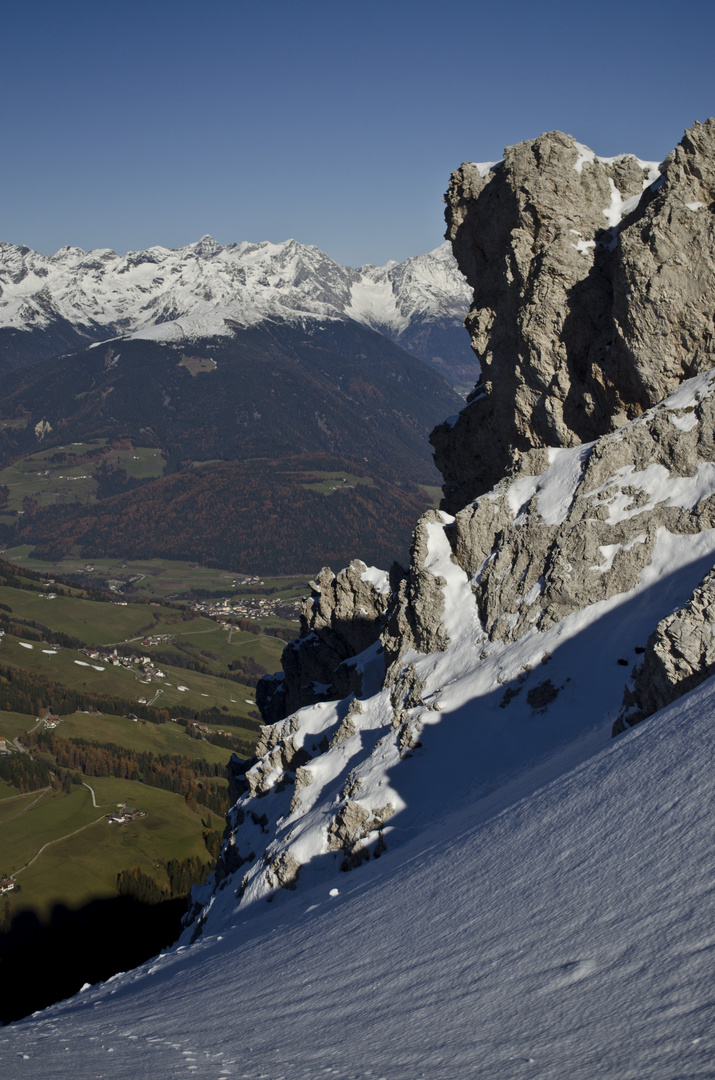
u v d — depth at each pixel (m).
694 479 34.03
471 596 41.25
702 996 8.84
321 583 65.56
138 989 28.77
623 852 13.30
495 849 17.53
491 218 52.66
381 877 24.28
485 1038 10.19
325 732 50.22
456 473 60.81
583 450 40.25
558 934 12.19
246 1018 15.44
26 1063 13.40
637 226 40.22
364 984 14.55
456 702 35.50
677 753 15.05
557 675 32.84
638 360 40.09
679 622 22.19
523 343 47.62
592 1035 9.12
